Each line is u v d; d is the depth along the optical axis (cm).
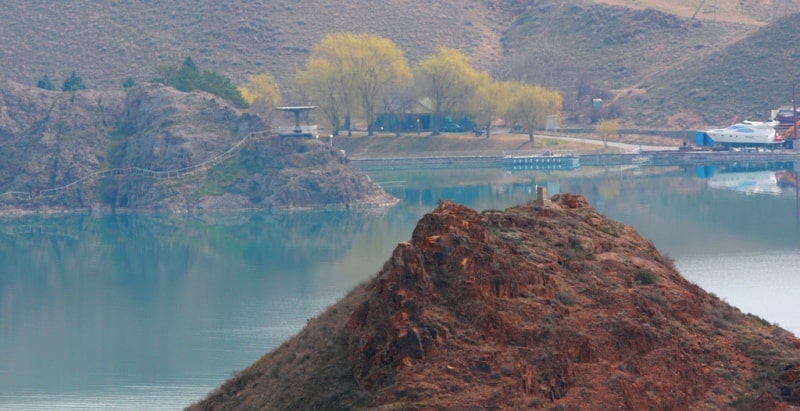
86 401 11212
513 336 5978
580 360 5984
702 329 6419
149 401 11131
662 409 5900
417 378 5775
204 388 11488
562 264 6619
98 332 14200
